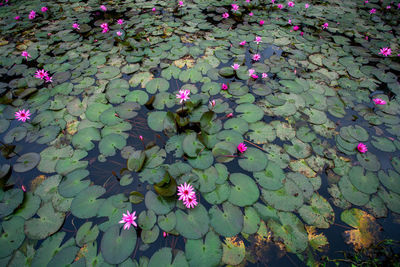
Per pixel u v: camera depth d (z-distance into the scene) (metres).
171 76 3.74
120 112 3.07
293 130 2.93
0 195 2.30
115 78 3.72
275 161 2.60
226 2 6.15
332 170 2.54
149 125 2.91
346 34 4.93
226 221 2.12
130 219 1.97
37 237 2.05
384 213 2.24
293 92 3.46
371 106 3.31
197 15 5.54
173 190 2.20
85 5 6.07
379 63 4.09
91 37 4.71
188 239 2.01
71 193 2.33
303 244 2.03
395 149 2.76
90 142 2.79
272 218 2.16
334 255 1.97
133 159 2.52
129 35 4.71
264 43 4.59
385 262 1.93
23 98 3.38
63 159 2.62
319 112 3.19
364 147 2.64
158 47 4.37
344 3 6.33
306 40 4.71
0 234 2.05
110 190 2.36
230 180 2.41
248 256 1.95
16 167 2.53
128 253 1.93
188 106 2.96
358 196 2.34
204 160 2.54
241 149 2.56
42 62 4.10
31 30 5.02
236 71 3.75
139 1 6.25
